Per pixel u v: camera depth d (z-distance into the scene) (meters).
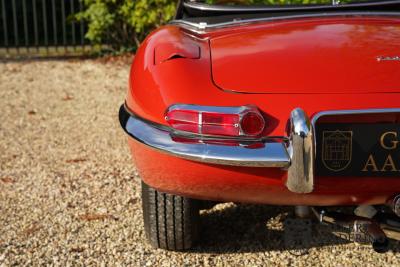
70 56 10.88
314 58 2.97
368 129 2.74
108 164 5.24
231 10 3.98
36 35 11.24
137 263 3.44
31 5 12.05
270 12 3.98
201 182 2.86
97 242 3.74
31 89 8.37
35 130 6.41
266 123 2.72
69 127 6.52
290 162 2.64
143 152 2.95
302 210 3.10
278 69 2.90
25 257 3.57
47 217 4.14
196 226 3.42
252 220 3.96
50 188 4.68
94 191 4.59
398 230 2.90
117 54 10.70
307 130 2.56
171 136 2.81
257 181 2.79
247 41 3.24
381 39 3.17
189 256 3.49
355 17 3.62
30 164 5.28
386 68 2.88
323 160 2.75
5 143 5.95
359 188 2.80
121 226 3.95
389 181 2.79
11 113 7.12
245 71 2.90
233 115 2.72
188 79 2.87
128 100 3.23
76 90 8.30
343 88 2.78
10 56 11.05
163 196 3.28
